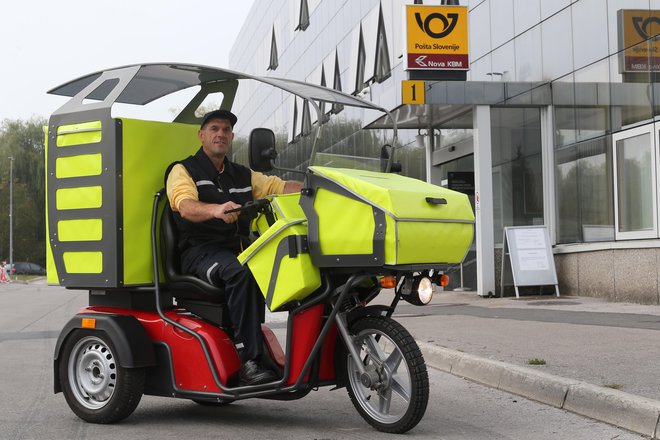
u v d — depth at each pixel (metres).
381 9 24.59
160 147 5.86
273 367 5.27
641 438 4.98
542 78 17.30
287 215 5.08
